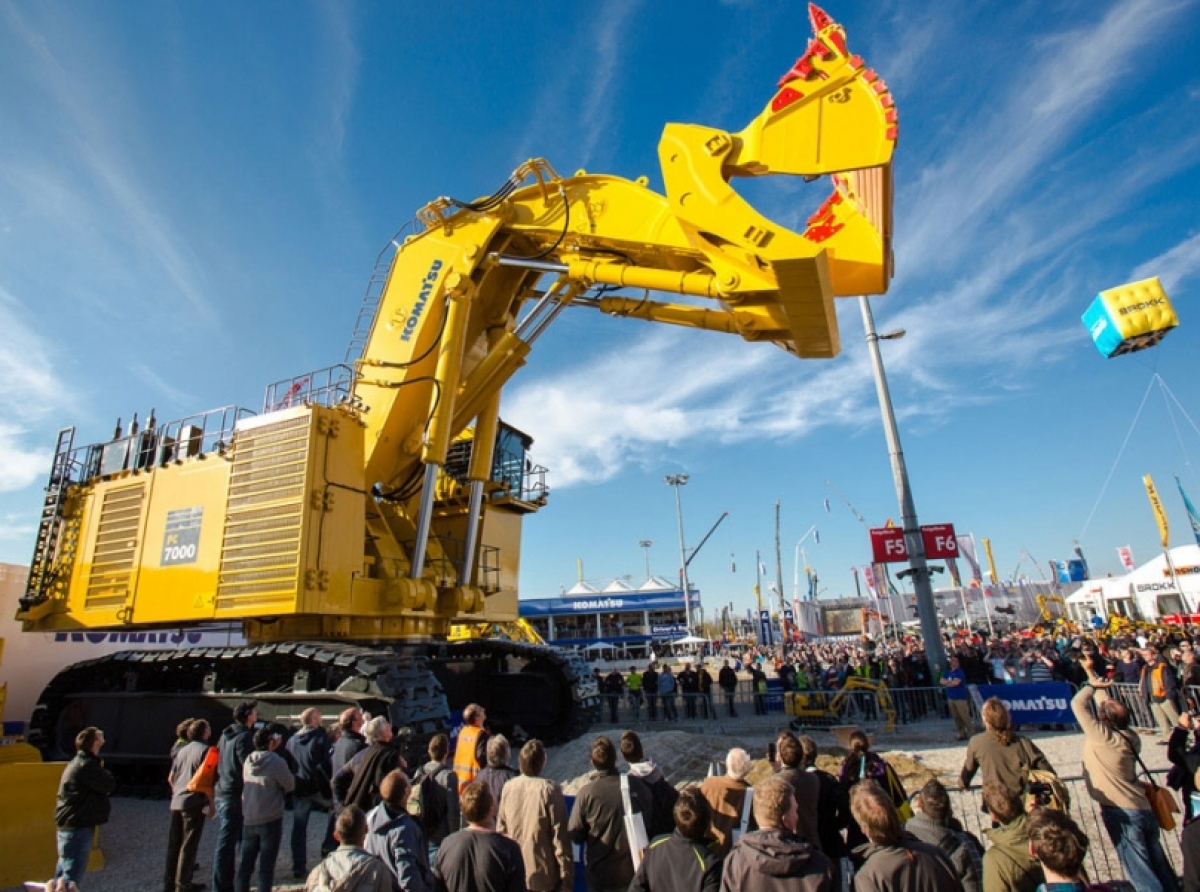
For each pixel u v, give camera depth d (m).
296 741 8.11
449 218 12.77
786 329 9.78
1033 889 4.34
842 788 5.80
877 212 8.93
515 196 12.47
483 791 4.56
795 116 8.88
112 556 12.97
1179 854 7.54
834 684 20.73
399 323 12.62
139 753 12.14
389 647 12.13
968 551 38.03
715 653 63.38
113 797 11.91
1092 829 8.28
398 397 12.23
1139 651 19.03
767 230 8.62
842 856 5.56
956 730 15.90
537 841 5.07
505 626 23.38
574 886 5.50
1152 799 5.77
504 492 15.12
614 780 5.35
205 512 11.87
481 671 16.33
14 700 17.91
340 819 4.33
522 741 15.40
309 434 11.05
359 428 12.05
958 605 58.47
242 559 11.12
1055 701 15.07
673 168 9.37
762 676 21.45
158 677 12.69
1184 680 14.03
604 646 57.38
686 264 10.67
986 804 4.80
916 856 3.63
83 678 13.24
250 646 11.23
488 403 13.42
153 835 9.68
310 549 10.67
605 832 5.18
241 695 11.34
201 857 8.84
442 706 10.27
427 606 12.12
